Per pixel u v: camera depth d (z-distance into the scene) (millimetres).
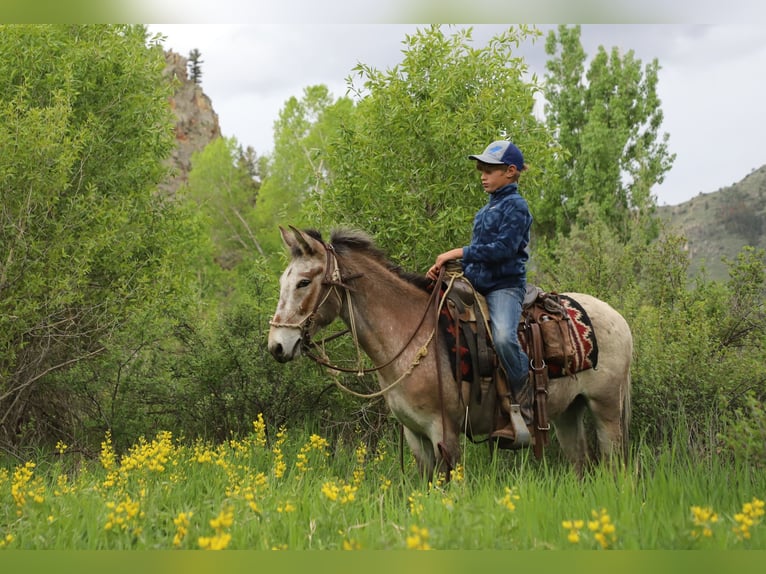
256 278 9484
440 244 7938
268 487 5535
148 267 9859
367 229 8164
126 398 9023
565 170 29328
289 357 5676
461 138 7836
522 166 5938
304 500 4906
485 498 4711
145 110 10938
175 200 11086
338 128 8531
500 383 5898
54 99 8977
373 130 8320
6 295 7906
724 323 8523
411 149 8172
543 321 6199
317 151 8859
